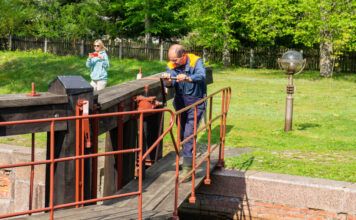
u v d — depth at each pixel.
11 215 3.50
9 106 3.78
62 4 37.09
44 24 35.66
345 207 5.37
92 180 4.70
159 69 21.84
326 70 22.09
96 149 4.60
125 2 34.19
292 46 31.55
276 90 16.14
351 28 19.70
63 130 4.23
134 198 4.82
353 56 26.69
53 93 4.29
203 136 8.51
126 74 20.08
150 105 5.45
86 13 35.12
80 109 4.29
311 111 11.65
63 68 21.48
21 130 3.91
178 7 33.22
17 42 30.70
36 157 7.11
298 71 8.94
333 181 5.64
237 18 29.12
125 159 5.51
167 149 7.72
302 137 8.55
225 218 6.06
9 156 7.27
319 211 5.52
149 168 6.00
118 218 4.11
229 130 9.13
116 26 36.16
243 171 6.11
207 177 5.62
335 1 19.86
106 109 4.90
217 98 13.87
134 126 5.61
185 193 5.06
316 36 20.95
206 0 29.27
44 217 4.05
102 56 10.12
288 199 5.67
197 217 6.29
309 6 20.11
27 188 7.20
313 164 6.55
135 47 29.61
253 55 30.34
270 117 10.68
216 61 31.62
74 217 4.07
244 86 17.38
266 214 5.82
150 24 33.50
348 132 9.02
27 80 19.19
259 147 7.68
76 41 29.39
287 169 6.26
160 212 4.39
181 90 5.48
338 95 15.10
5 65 22.38
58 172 4.35
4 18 32.00
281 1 21.56
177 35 35.84
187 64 5.34
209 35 29.89
